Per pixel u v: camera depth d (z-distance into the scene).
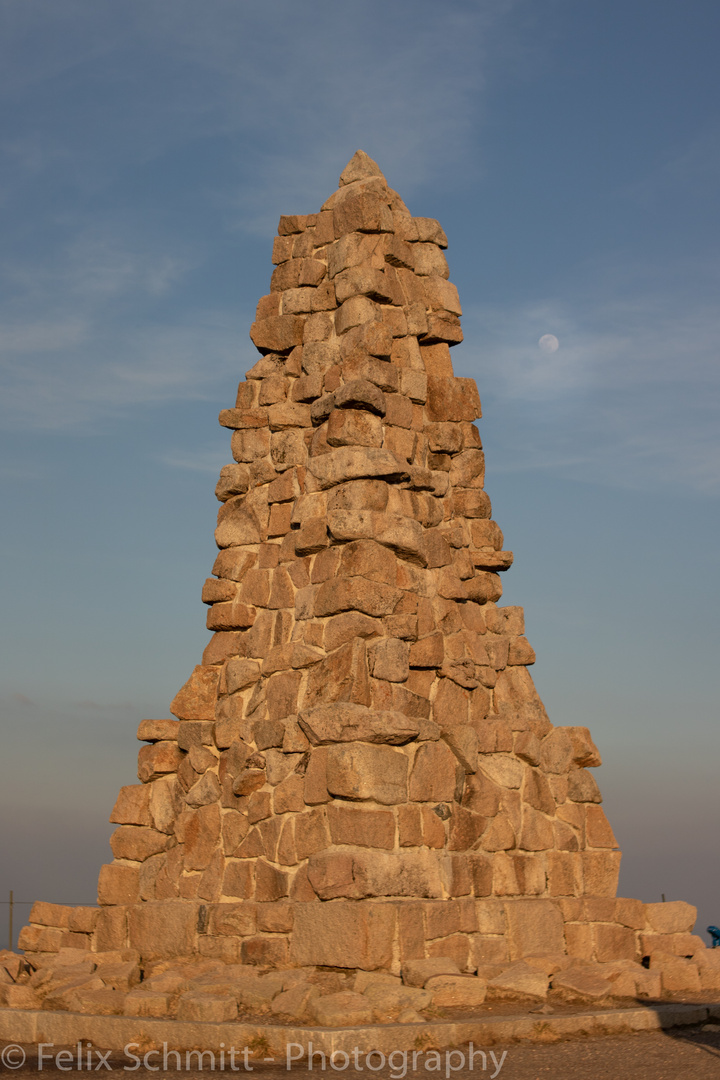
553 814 13.92
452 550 14.34
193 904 12.83
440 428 14.54
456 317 15.21
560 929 13.05
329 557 13.20
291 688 12.93
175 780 14.35
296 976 10.93
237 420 15.02
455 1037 9.42
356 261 14.41
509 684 14.61
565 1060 8.95
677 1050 9.34
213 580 14.52
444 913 11.71
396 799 12.06
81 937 13.80
